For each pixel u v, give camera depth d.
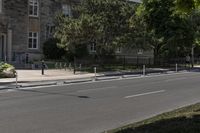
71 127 11.88
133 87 24.66
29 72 35.53
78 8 45.31
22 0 47.12
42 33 49.38
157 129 9.73
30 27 48.03
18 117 13.53
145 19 48.56
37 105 16.47
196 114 12.06
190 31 52.91
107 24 41.28
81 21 39.84
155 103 17.28
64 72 36.97
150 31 49.94
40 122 12.64
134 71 41.72
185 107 14.75
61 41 41.97
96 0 42.84
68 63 44.00
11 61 44.59
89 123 12.54
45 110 15.10
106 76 35.25
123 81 29.81
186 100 18.27
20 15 46.91
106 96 19.75
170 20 51.44
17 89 23.66
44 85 26.47
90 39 41.34
